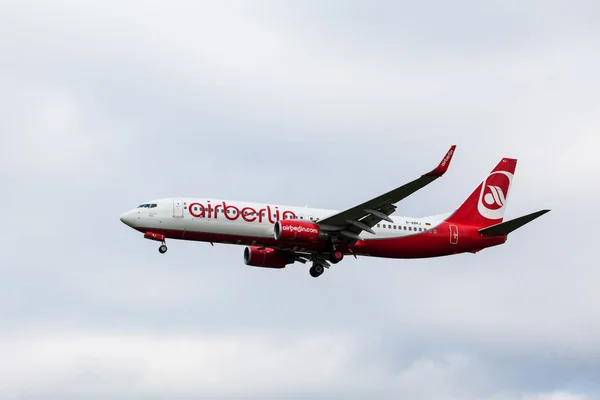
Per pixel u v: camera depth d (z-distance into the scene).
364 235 195.38
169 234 184.62
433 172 168.00
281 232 183.88
